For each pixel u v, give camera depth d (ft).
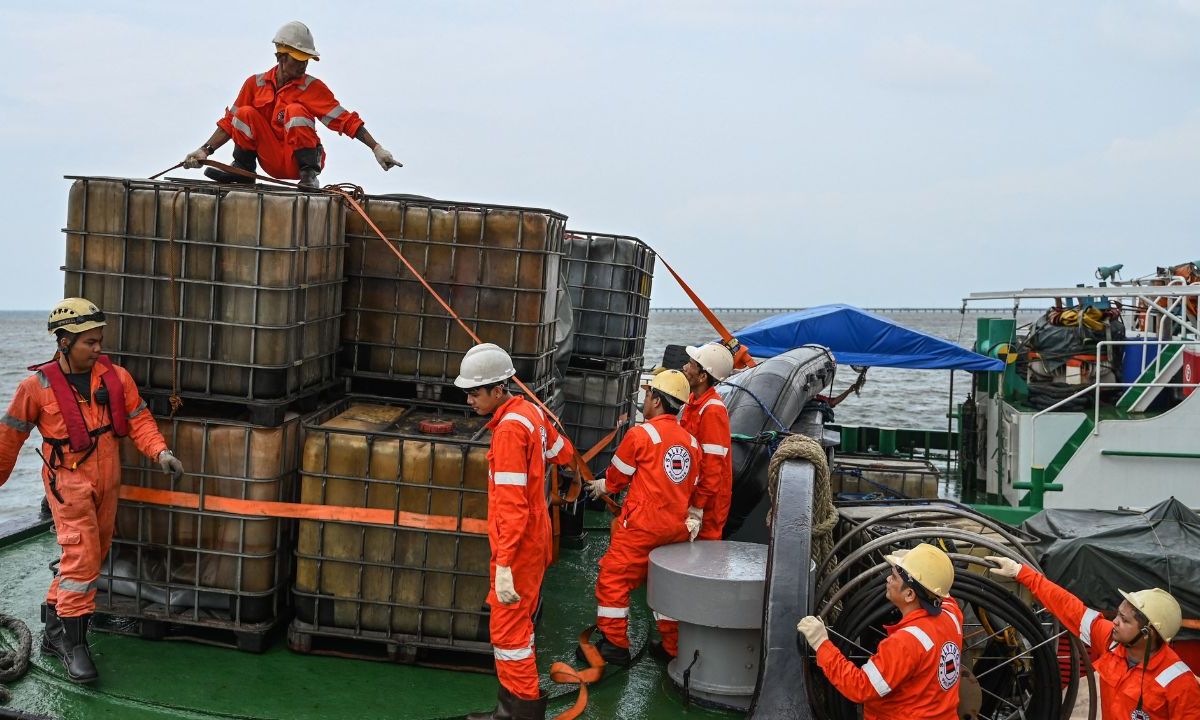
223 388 19.29
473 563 19.26
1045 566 21.43
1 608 21.99
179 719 17.19
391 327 21.76
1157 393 38.45
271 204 18.71
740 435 24.76
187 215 18.94
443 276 21.49
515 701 17.13
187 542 19.74
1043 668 17.79
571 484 22.99
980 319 47.16
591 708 18.86
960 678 17.67
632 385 32.78
